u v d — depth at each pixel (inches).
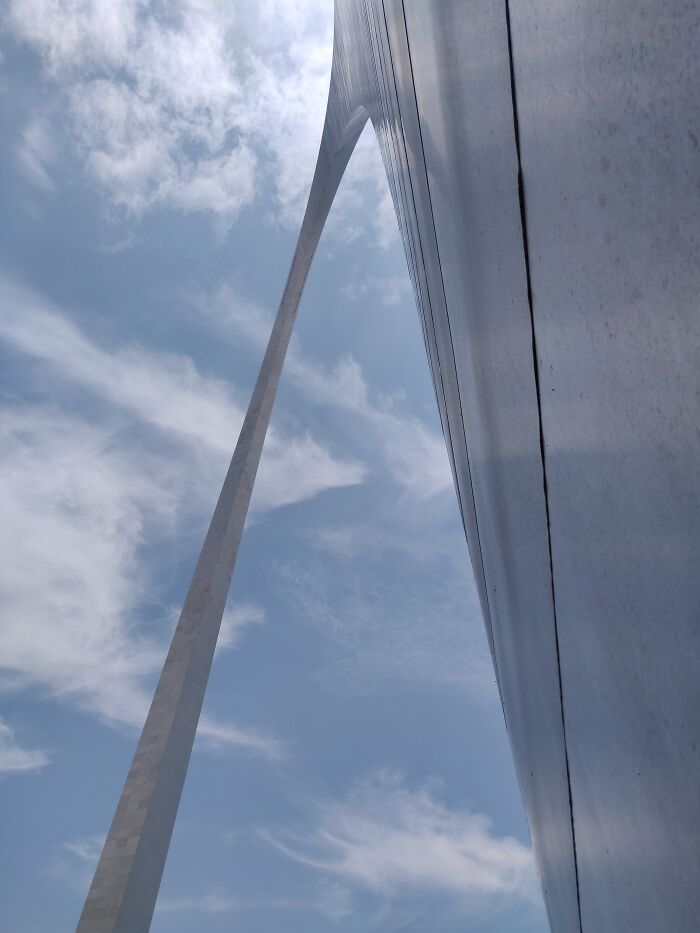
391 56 426.0
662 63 64.1
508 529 187.3
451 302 248.8
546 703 170.1
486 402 192.2
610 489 89.5
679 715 74.2
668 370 68.4
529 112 113.6
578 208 92.0
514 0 116.1
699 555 65.0
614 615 93.7
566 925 238.1
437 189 245.3
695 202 60.3
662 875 86.0
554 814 200.8
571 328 100.9
